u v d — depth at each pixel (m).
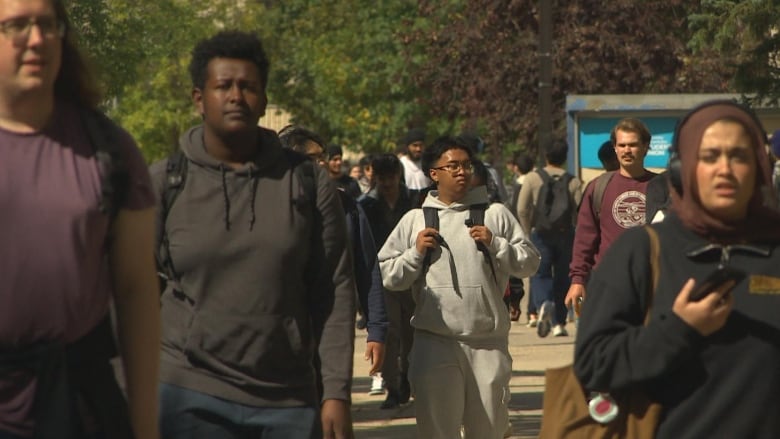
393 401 30.92
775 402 10.77
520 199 42.66
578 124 52.28
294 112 104.94
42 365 10.01
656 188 24.16
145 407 10.66
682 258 11.07
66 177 10.12
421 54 91.50
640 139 25.97
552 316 45.03
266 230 13.78
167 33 73.38
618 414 11.16
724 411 10.77
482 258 21.05
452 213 21.47
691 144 11.03
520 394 32.28
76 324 10.13
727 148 10.89
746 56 36.12
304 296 14.09
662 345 10.71
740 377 10.77
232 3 97.31
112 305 10.70
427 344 21.05
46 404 10.03
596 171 52.31
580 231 26.42
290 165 14.09
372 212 30.14
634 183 26.05
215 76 14.03
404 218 21.77
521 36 81.75
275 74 101.12
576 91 80.12
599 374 11.02
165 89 82.69
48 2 10.16
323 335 14.08
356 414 30.53
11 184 9.98
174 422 13.71
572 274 26.45
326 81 99.62
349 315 14.09
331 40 101.00
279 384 13.79
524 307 59.25
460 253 21.06
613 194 26.09
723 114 11.01
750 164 10.94
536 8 81.62
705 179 10.94
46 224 9.99
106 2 39.69
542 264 42.94
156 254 13.98
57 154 10.17
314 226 14.07
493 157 84.31
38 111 10.18
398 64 93.00
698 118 11.08
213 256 13.73
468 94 82.88
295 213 13.88
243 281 13.73
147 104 82.75
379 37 95.81
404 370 30.56
